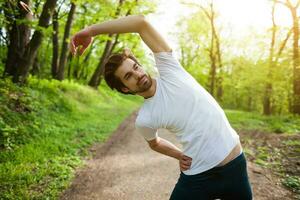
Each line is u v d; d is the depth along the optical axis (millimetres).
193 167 1982
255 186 4980
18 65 10203
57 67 16156
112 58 1964
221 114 2004
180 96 1953
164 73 2027
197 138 1927
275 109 34219
